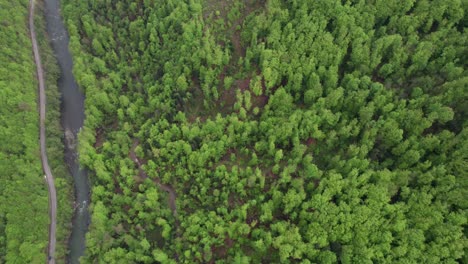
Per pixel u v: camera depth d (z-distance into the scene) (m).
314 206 90.31
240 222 96.69
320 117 100.94
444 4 103.19
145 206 106.94
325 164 100.75
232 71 122.31
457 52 97.88
